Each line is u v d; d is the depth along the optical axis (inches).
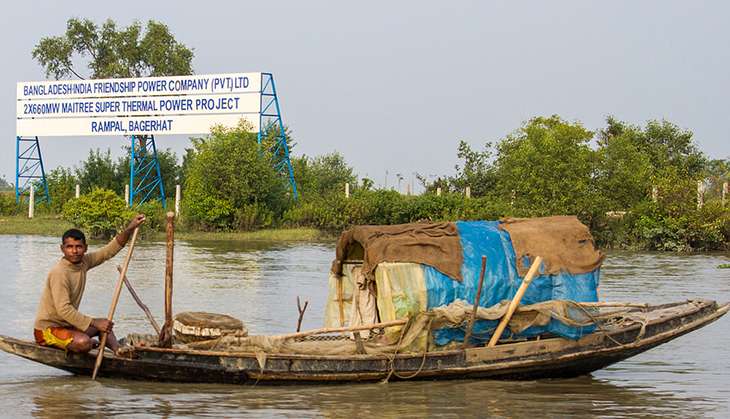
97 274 980.6
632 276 1042.1
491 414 418.6
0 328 633.0
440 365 466.3
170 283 451.5
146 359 443.5
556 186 1519.4
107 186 2279.8
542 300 491.2
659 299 824.9
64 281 444.5
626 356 500.1
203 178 1780.3
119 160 2351.1
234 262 1177.4
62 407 414.9
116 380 457.4
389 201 1750.7
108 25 2431.1
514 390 467.8
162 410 412.5
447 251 482.6
